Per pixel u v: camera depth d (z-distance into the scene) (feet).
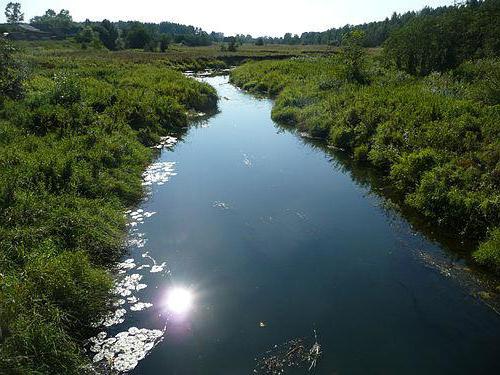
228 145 70.90
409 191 49.24
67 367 22.30
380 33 345.92
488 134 53.62
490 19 113.60
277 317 28.58
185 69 182.91
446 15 126.62
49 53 191.21
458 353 25.86
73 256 28.99
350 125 71.36
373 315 29.07
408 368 24.66
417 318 28.86
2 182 36.22
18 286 24.62
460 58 116.78
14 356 20.63
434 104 67.26
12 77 68.44
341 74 111.65
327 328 27.68
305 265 34.99
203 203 46.42
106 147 52.08
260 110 103.04
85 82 87.10
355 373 24.18
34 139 49.32
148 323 27.48
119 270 33.09
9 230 31.12
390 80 101.96
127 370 23.75
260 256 36.11
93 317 27.27
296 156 65.62
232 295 30.73
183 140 72.90
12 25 382.42
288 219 43.24
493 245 34.78
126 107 72.79
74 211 35.81
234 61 223.51
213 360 24.71
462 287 32.42
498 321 28.76
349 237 39.93
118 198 43.57
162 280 32.07
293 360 24.90
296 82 118.01
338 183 54.34
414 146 55.98
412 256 36.76
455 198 41.63
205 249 36.81
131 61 161.58
